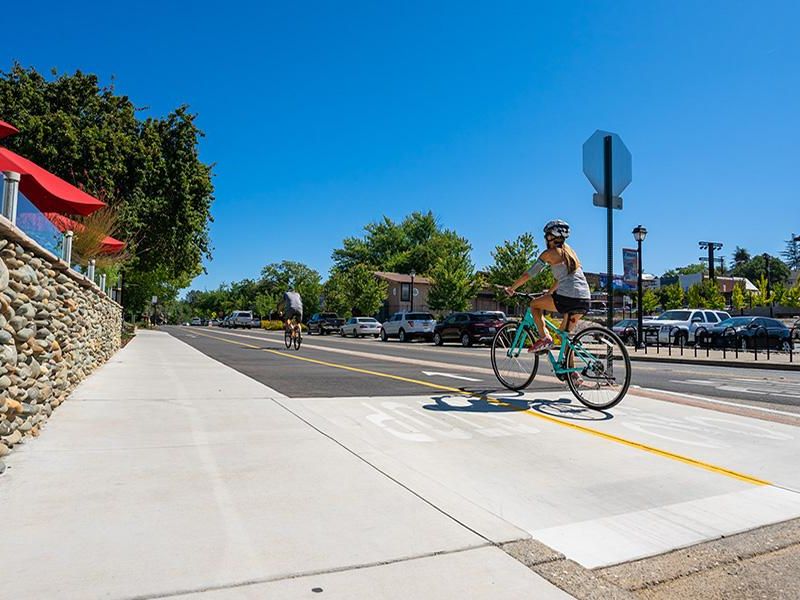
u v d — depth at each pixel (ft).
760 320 74.64
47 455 12.55
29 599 6.65
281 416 17.92
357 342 96.78
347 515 9.76
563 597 7.39
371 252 287.07
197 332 149.48
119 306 52.47
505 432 16.69
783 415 20.74
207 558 7.92
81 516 9.23
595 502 11.19
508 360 24.81
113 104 83.92
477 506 10.55
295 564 7.86
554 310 20.90
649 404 22.03
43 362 15.21
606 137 32.01
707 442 16.11
